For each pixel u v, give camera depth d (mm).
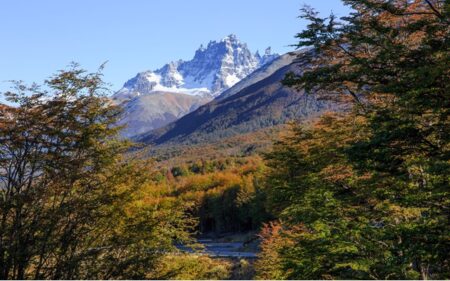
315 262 13422
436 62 9164
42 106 12500
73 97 13211
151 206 14820
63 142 12891
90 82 13289
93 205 13219
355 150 10258
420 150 10078
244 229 83250
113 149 14016
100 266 13812
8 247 12227
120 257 14227
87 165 13648
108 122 13812
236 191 82875
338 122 15531
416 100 9453
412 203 10562
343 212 13938
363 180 12609
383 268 11391
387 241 12516
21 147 12461
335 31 11344
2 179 12555
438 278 10758
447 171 9156
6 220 12797
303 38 11711
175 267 15273
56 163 12586
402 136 9781
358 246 12711
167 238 14648
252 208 64875
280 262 16750
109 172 14258
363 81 10844
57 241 13086
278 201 19906
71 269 13172
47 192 12766
